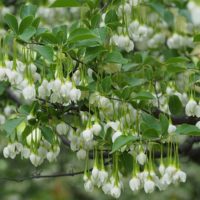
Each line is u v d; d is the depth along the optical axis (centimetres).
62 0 151
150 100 156
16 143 153
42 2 188
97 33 151
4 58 149
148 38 183
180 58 153
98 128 150
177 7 183
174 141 149
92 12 160
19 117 151
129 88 150
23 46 149
